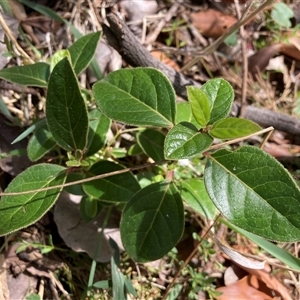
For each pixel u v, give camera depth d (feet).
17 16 1.05
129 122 0.68
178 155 0.58
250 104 1.13
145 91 0.70
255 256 0.84
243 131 0.62
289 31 1.19
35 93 0.98
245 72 1.02
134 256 0.69
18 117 0.97
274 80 1.19
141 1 1.15
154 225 0.69
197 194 0.81
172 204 0.70
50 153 0.90
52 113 0.67
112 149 0.89
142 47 0.92
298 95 1.16
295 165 1.04
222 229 0.92
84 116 0.67
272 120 1.01
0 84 0.98
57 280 0.84
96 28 1.10
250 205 0.61
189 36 1.19
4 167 0.87
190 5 1.22
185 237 0.92
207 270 0.90
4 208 0.65
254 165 0.61
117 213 0.88
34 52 1.02
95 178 0.68
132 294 0.80
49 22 1.07
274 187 0.60
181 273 0.89
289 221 0.59
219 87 0.67
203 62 1.13
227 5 1.24
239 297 0.87
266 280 0.89
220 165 0.63
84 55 0.81
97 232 0.86
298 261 0.76
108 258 0.85
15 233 0.86
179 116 0.81
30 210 0.65
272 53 1.16
